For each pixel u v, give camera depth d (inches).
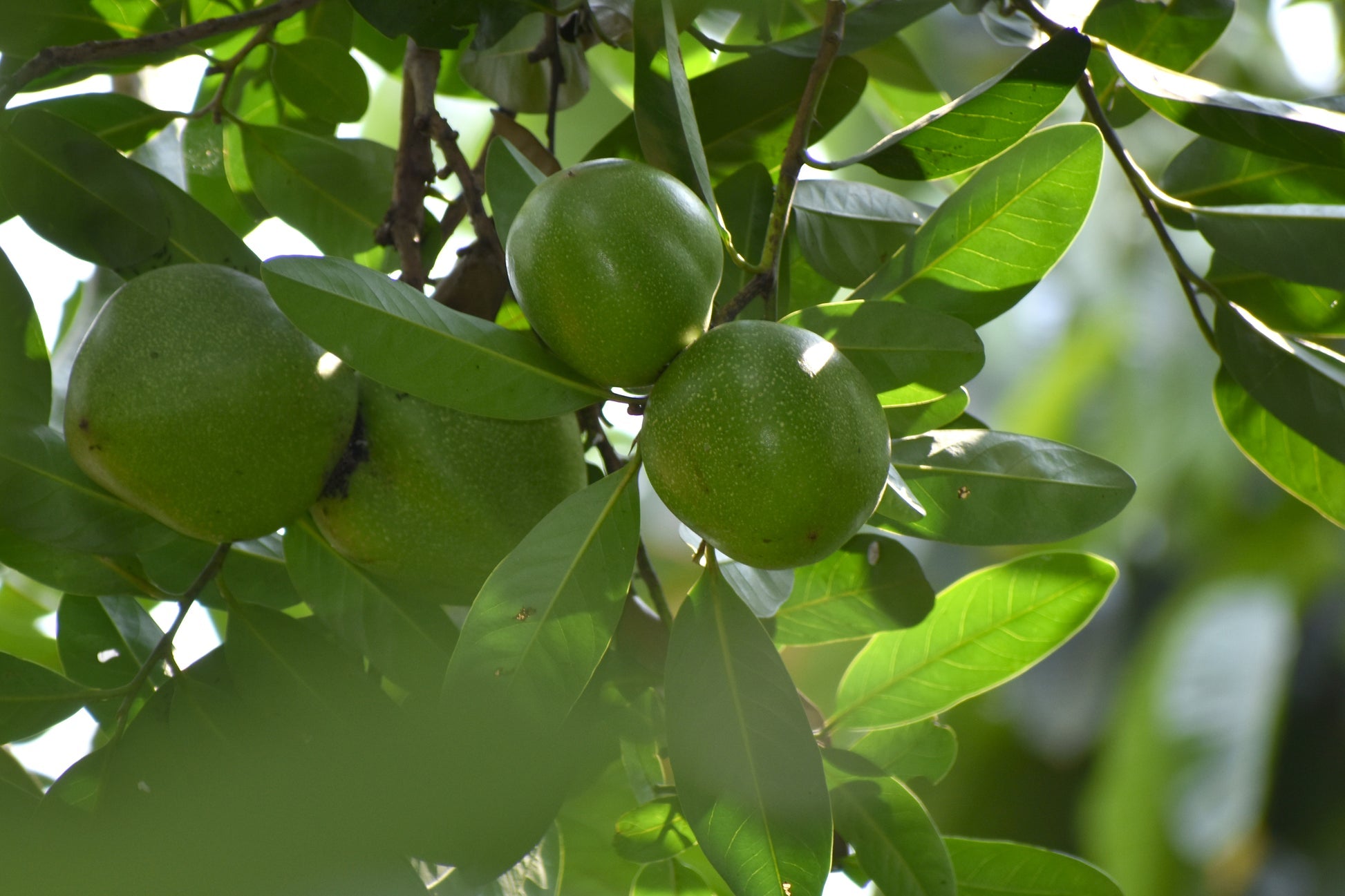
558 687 62.1
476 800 52.6
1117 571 68.4
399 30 69.3
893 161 66.6
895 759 69.1
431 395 62.4
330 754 51.5
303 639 66.4
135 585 67.7
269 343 65.7
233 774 47.3
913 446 65.9
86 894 42.4
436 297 69.1
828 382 62.1
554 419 67.6
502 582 62.3
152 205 68.1
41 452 66.4
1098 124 68.9
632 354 62.8
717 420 61.9
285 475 66.0
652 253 62.6
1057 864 67.4
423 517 66.8
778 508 61.8
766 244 64.6
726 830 62.8
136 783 65.2
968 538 65.6
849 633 69.1
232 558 69.0
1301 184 69.7
